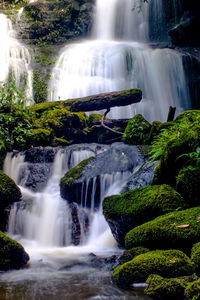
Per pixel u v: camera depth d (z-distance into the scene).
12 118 6.82
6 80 10.76
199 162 3.95
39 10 16.05
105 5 16.95
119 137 7.80
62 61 12.27
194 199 3.82
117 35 16.98
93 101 8.13
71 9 16.41
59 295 2.74
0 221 4.78
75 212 5.03
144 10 16.55
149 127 7.10
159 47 14.41
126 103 8.02
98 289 2.86
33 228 4.98
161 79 12.25
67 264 3.67
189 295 2.38
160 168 4.41
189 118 5.50
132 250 3.35
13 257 3.55
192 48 14.66
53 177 6.51
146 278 2.86
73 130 8.03
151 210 3.81
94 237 4.93
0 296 2.72
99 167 5.71
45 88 10.75
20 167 6.59
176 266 2.84
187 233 3.12
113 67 11.89
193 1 13.75
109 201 4.31
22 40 14.77
